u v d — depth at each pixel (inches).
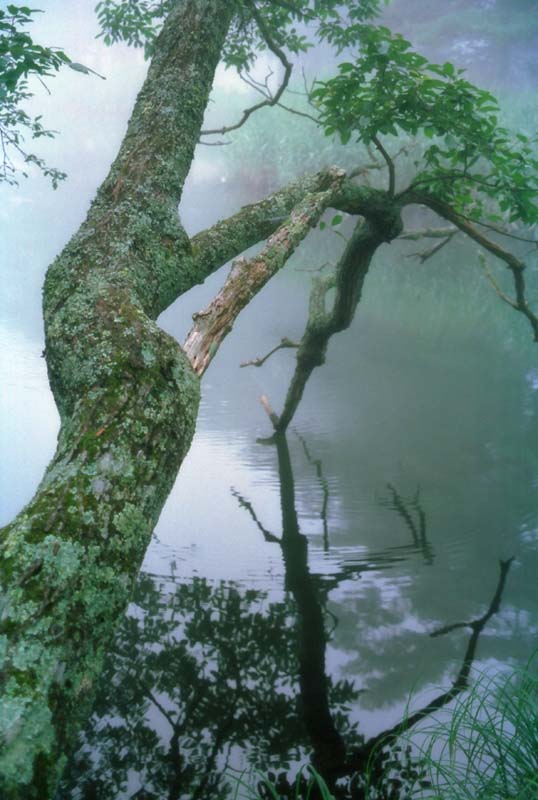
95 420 65.1
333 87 161.6
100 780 89.9
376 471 190.5
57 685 49.2
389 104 162.9
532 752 78.4
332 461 198.4
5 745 44.7
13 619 50.3
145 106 115.5
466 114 159.2
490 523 160.7
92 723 101.9
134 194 100.5
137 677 112.3
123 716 103.2
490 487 179.2
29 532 55.1
